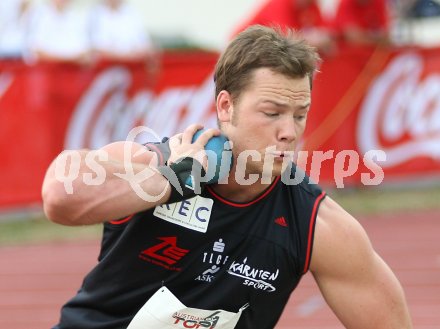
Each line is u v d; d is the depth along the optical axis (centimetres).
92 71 3275
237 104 992
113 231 1056
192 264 1037
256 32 991
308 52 982
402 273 2608
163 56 3375
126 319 1062
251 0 5488
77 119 3269
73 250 3009
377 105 3488
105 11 3341
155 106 3362
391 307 1062
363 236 1052
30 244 3095
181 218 1026
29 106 3209
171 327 1057
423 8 3825
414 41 3909
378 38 3491
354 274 1049
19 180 3219
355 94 3462
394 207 3466
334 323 2142
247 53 977
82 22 3319
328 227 1045
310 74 992
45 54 3259
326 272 1056
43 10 3316
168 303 1045
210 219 1027
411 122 3538
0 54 3397
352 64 3453
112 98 3312
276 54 966
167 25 5478
